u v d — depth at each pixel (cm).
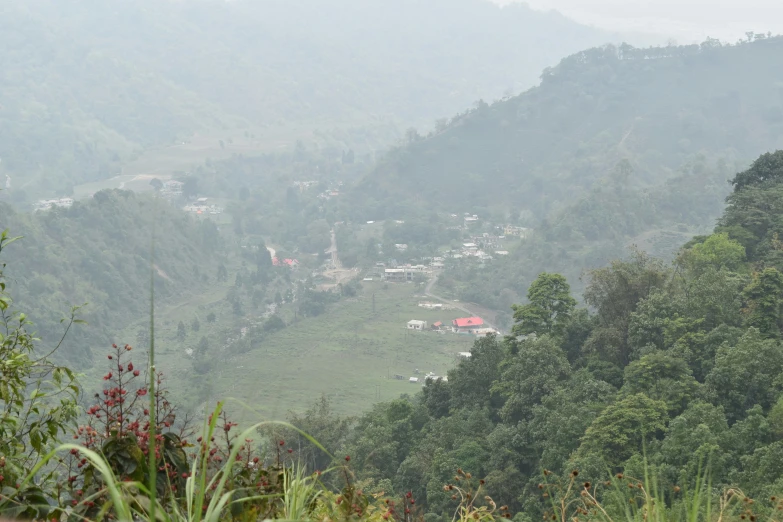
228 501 399
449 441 3875
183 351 11100
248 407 362
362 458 3925
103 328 11906
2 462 525
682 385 3262
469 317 13162
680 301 4069
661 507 437
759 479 2244
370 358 10812
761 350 3247
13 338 672
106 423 461
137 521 405
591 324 4728
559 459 3122
